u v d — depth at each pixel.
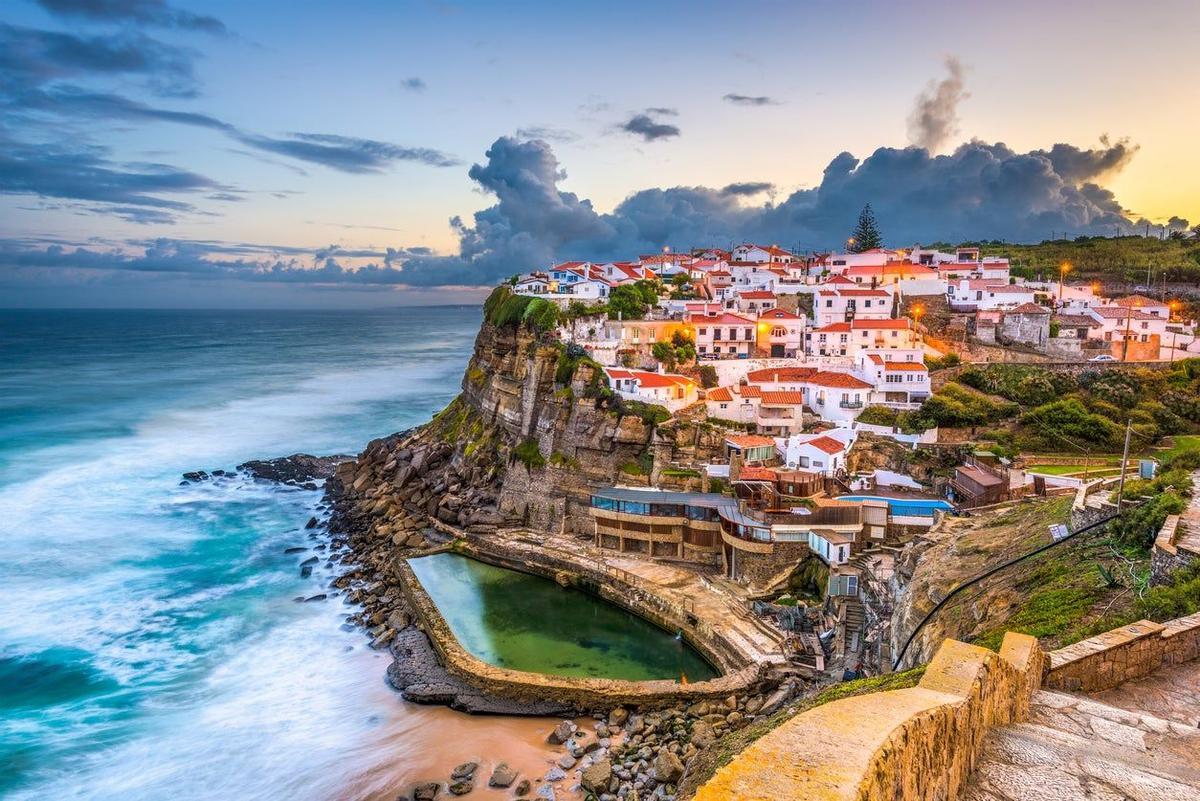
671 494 67.75
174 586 62.81
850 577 52.12
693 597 56.62
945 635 31.42
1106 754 11.93
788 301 109.06
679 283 125.25
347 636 54.62
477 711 44.62
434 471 91.69
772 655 47.59
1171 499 29.97
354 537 75.44
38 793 36.88
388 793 37.41
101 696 45.72
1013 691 13.27
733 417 77.88
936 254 127.75
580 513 73.69
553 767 39.19
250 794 37.25
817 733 6.76
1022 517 43.62
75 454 107.00
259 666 49.91
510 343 95.31
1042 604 28.11
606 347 87.56
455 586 64.19
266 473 99.12
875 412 74.00
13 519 77.94
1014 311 91.44
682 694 44.56
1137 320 90.88
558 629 56.03
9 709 44.09
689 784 21.56
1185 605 22.12
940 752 8.64
